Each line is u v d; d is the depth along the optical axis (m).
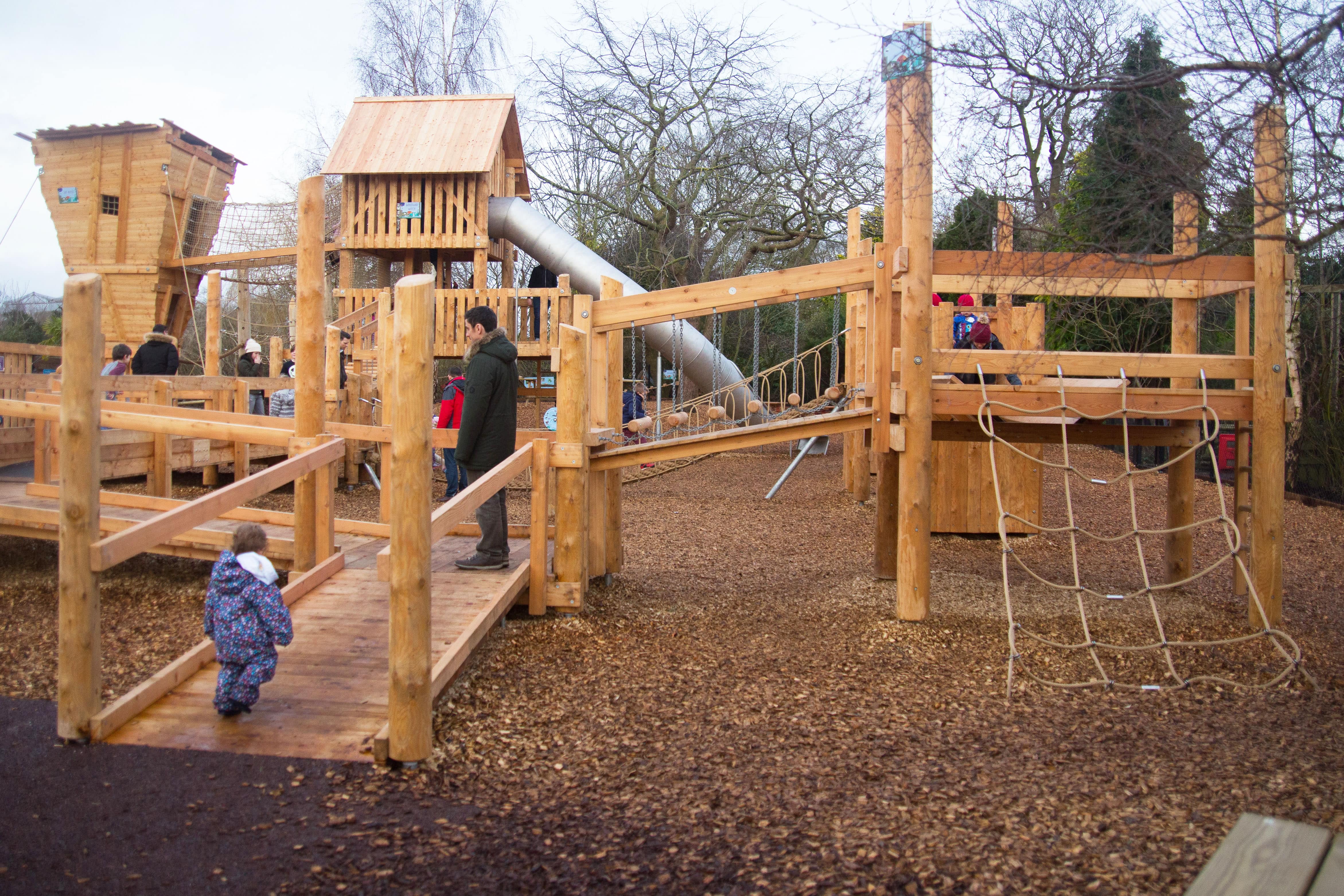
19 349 11.04
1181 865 3.06
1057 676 5.15
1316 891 1.94
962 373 7.33
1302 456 11.66
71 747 3.96
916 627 5.95
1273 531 5.99
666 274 22.25
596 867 3.12
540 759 4.02
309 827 3.35
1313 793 3.60
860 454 11.23
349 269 16.42
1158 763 3.95
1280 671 5.24
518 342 15.23
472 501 4.56
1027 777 3.81
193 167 19.56
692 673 5.17
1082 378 8.62
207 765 3.80
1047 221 5.11
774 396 22.55
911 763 3.97
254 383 11.43
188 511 4.46
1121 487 11.81
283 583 6.62
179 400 10.79
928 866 3.08
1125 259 4.59
